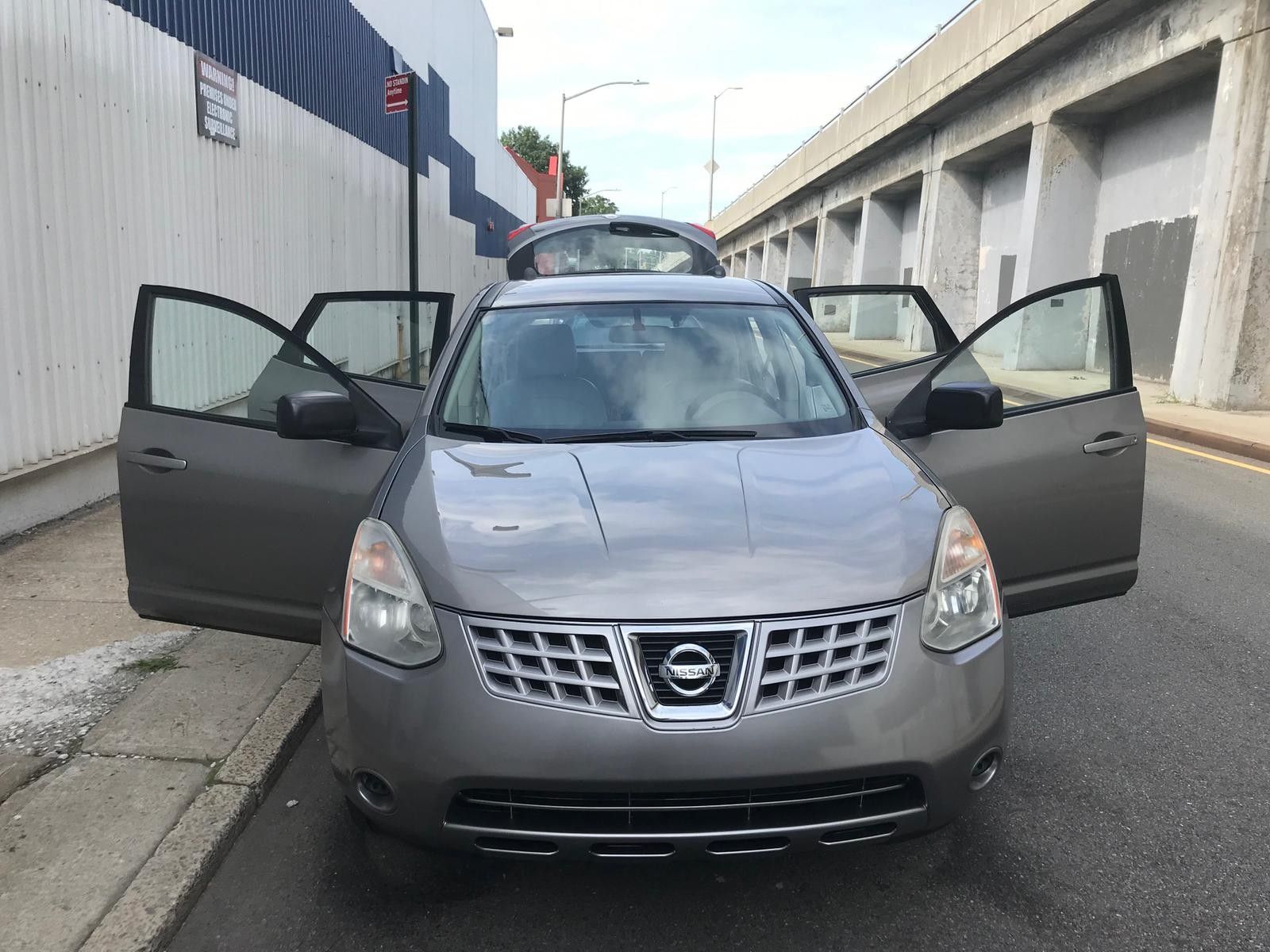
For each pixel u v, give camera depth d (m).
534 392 3.57
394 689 2.42
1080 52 16.81
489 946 2.52
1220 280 13.11
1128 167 17.53
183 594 3.57
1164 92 16.20
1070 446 3.70
